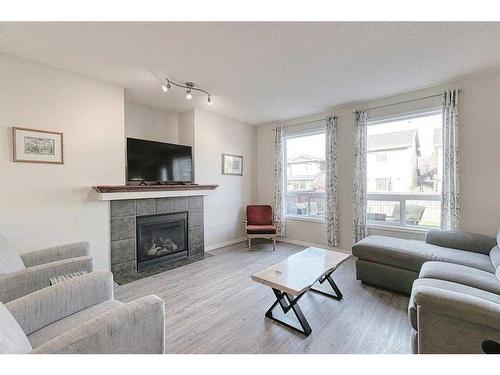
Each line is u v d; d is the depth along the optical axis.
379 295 2.46
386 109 3.48
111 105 2.96
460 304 1.21
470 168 2.86
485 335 1.17
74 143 2.66
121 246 3.04
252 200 5.13
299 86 3.07
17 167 2.31
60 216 2.57
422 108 3.18
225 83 2.98
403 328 1.88
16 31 1.90
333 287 2.39
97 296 1.51
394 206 3.52
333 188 3.98
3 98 2.24
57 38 2.01
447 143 2.95
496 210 2.71
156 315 1.19
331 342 1.72
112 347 1.03
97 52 2.24
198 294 2.49
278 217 4.77
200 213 4.04
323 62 2.45
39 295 1.28
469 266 2.06
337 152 4.00
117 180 3.02
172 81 2.91
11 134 2.28
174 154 3.70
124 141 3.10
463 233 2.57
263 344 1.70
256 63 2.47
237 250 4.18
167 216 3.56
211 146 4.26
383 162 3.62
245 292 2.54
